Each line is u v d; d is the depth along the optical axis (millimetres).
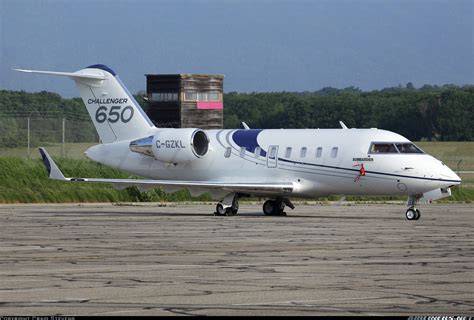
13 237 76188
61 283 48156
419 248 66875
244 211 124625
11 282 48531
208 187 109875
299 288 46469
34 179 149750
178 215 110438
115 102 118875
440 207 141375
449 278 50062
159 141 115562
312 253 63062
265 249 65875
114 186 110812
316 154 108938
